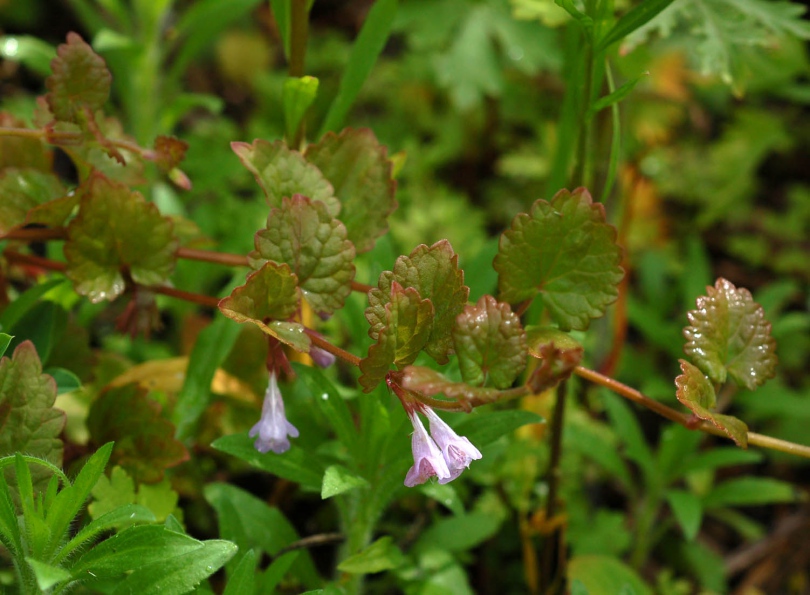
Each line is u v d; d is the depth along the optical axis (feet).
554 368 1.26
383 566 1.42
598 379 1.38
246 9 1.78
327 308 1.37
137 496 1.42
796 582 1.83
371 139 1.45
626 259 1.72
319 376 1.41
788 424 2.08
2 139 1.47
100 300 1.41
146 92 1.84
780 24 1.62
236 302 1.32
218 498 1.45
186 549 1.31
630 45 1.62
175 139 1.42
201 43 1.82
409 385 1.26
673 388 2.05
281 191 1.39
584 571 1.63
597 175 1.62
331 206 1.40
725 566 1.84
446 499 1.46
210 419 1.55
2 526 1.30
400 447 1.43
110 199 1.41
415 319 1.31
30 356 1.36
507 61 2.57
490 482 1.67
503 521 1.71
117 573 1.31
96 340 1.86
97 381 1.58
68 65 1.41
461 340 1.30
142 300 1.45
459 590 1.52
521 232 1.36
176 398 1.54
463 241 2.09
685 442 1.69
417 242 2.06
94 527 1.31
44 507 1.33
